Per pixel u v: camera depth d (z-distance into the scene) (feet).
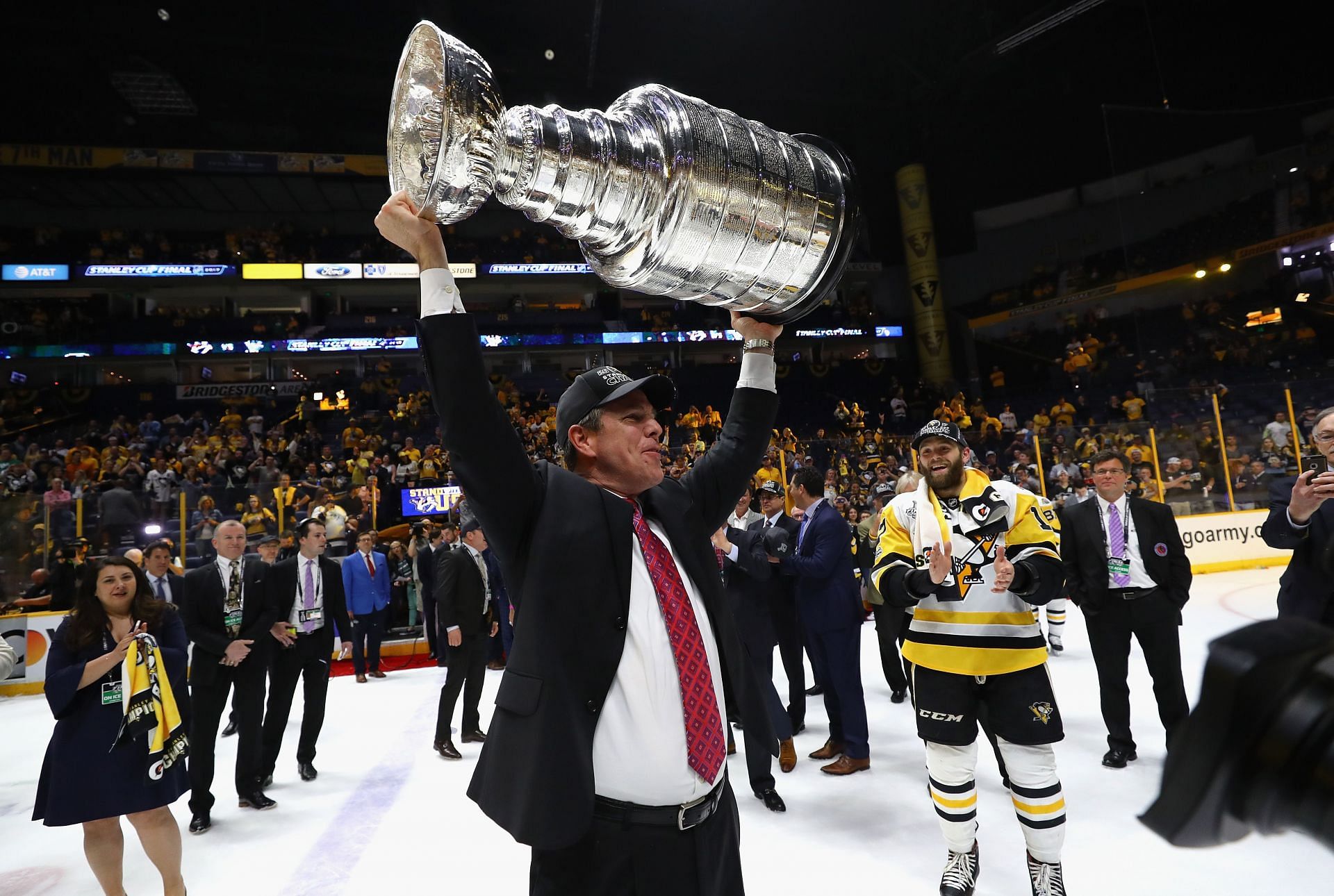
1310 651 1.23
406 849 12.17
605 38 72.95
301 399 68.90
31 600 31.01
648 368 81.87
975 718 8.92
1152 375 70.74
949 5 70.90
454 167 3.85
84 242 77.61
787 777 14.14
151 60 66.90
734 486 5.85
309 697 16.33
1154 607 13.51
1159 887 9.20
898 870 10.17
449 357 4.35
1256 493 42.42
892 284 88.99
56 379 75.41
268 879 11.29
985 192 85.56
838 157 5.14
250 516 35.04
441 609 17.84
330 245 80.79
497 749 4.35
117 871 9.78
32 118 71.67
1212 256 72.95
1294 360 67.36
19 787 17.43
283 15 65.92
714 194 4.34
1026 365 82.89
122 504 33.19
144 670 9.71
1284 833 1.24
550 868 4.37
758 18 71.20
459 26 69.56
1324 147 67.97
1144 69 75.82
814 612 14.51
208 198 78.59
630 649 4.58
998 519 8.84
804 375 82.28
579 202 4.18
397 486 45.73
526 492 4.62
